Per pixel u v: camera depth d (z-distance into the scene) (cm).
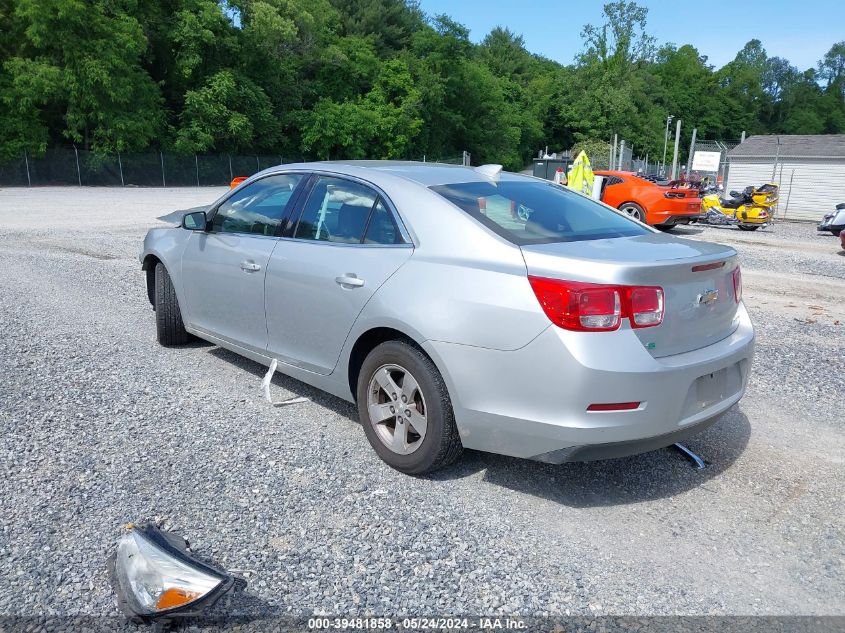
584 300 296
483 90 6931
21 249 1124
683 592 274
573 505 339
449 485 355
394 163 444
